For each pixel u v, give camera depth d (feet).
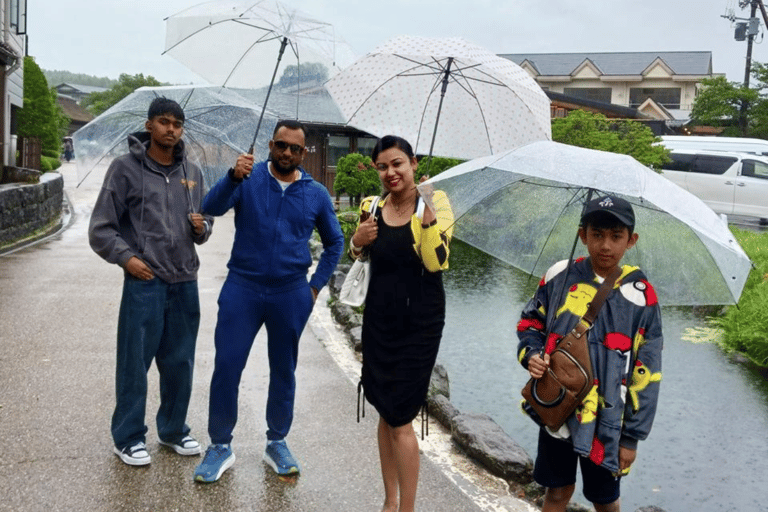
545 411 7.96
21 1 53.98
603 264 7.99
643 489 12.71
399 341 9.41
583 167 7.41
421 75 12.17
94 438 12.03
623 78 155.02
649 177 7.49
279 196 10.73
